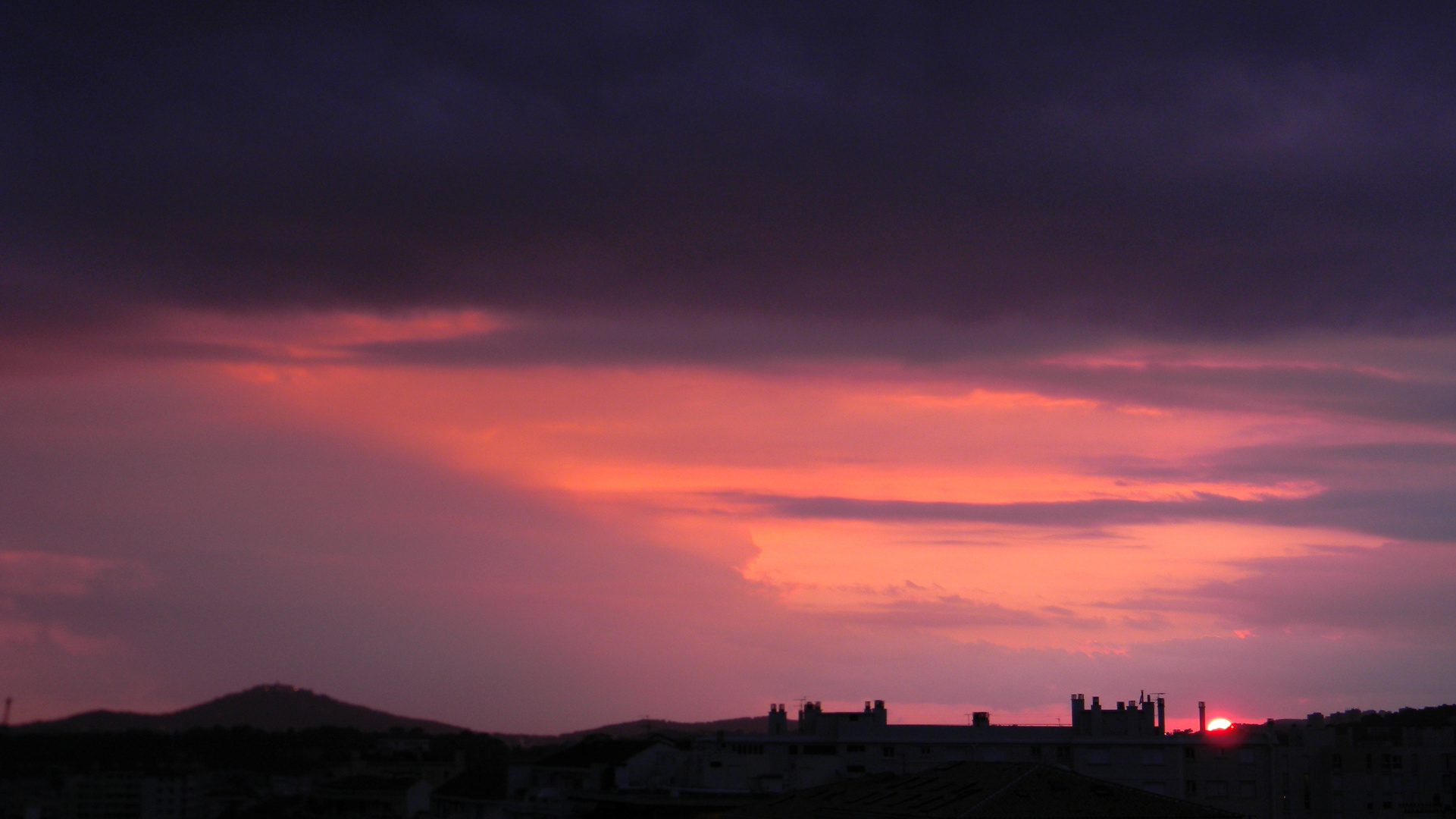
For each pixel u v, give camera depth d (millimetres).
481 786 135500
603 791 111250
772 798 96125
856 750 111250
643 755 117438
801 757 111438
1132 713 116688
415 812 166750
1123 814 70312
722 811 96438
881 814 76375
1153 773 112188
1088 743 112375
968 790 75500
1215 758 118000
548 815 110000
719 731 121562
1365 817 125062
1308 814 123812
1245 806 117438
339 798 179875
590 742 129625
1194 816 71312
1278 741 123938
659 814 99938
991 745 112062
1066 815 69625
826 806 83125
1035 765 77688
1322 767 125938
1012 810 70062
